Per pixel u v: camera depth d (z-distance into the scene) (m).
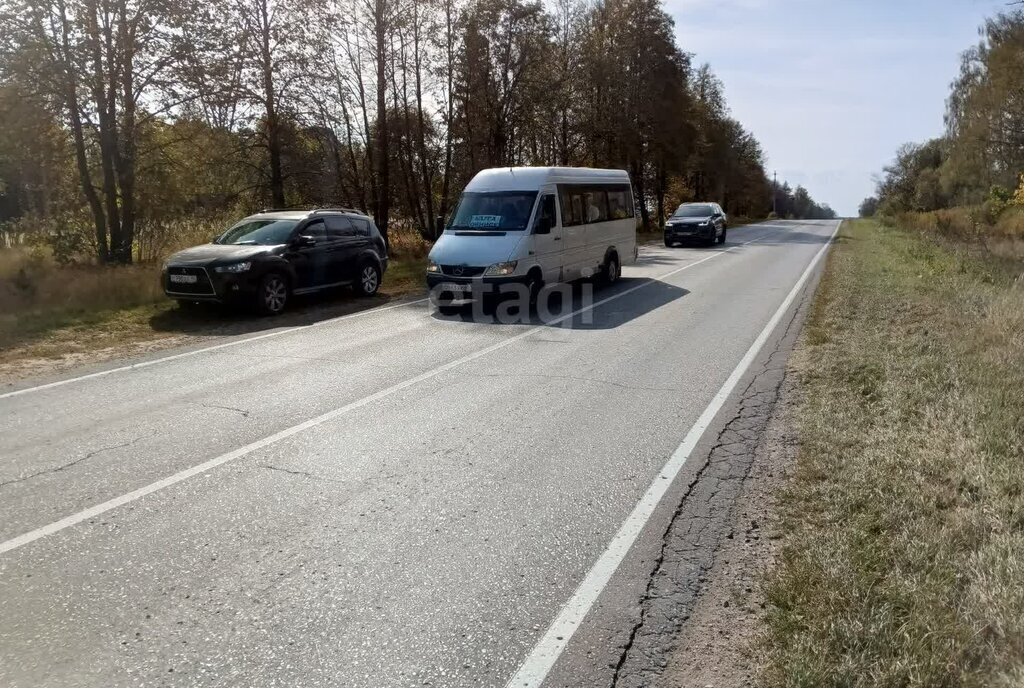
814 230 42.38
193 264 11.89
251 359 8.95
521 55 26.38
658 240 34.28
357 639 3.28
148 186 19.86
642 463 5.38
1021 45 29.97
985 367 6.95
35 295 12.86
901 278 14.58
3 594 3.65
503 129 27.36
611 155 36.28
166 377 8.05
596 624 3.38
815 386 7.20
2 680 3.00
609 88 34.50
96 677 3.03
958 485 4.45
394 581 3.77
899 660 2.84
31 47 16.81
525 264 12.71
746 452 5.55
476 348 9.52
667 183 53.84
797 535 4.03
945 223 33.47
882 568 3.55
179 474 5.18
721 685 2.91
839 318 10.67
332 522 4.44
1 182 23.39
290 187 22.69
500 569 3.89
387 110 26.66
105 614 3.48
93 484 5.00
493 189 13.73
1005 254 20.38
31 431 6.15
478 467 5.32
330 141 23.50
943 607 3.16
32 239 20.27
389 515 4.54
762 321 11.15
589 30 33.81
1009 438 5.12
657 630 3.32
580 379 7.83
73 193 20.97
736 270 18.89
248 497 4.80
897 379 6.96
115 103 18.33
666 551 4.06
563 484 5.00
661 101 39.81
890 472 4.73
